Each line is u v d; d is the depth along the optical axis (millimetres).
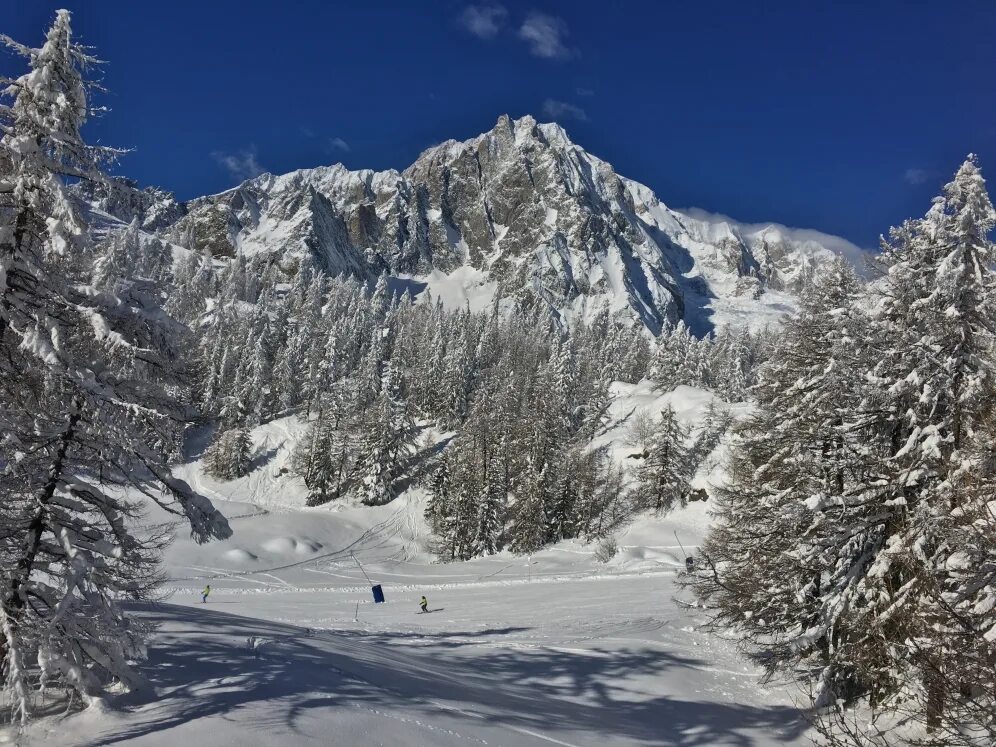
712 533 25359
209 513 11352
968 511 12000
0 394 10281
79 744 8625
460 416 99250
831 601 15766
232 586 51125
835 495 16234
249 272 183250
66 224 9375
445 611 36469
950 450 14719
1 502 10016
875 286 17203
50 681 10547
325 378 104125
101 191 10195
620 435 85562
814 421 19109
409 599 44062
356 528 74000
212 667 11883
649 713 17094
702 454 68250
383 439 81188
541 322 180500
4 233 9391
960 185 15453
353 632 26391
